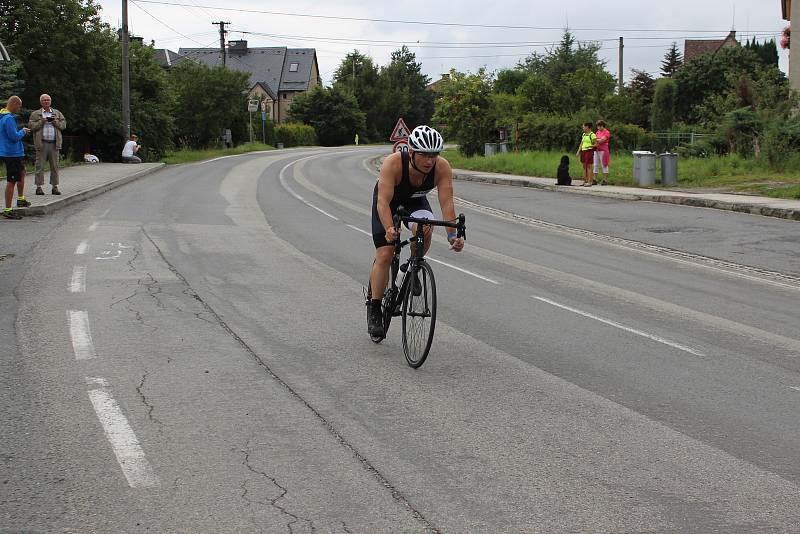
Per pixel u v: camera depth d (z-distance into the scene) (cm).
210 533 403
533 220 1875
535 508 435
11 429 541
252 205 2036
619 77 6488
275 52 11438
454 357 744
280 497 445
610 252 1415
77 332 796
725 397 639
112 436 530
